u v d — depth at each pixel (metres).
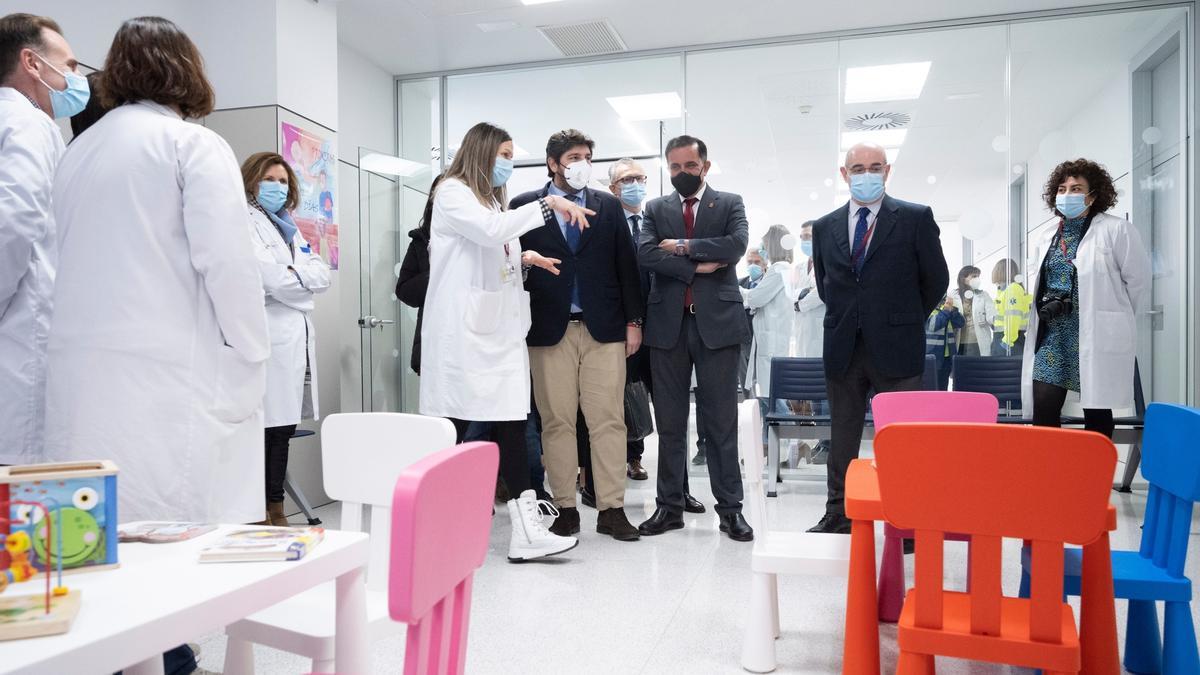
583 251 3.36
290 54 4.10
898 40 5.05
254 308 1.65
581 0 4.57
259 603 0.97
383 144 5.71
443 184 3.04
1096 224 3.70
